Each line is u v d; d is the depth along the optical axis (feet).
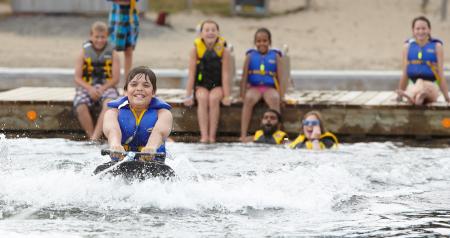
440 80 94.32
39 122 92.99
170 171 52.21
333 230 44.45
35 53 157.89
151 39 178.40
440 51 94.27
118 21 101.30
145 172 51.85
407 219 47.26
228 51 92.12
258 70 91.91
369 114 92.07
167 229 43.88
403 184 58.70
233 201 50.75
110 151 52.70
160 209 48.16
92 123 90.27
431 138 91.56
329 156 73.10
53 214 46.47
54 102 92.53
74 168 60.80
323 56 170.09
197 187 53.62
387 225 45.65
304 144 80.74
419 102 91.35
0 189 52.08
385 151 78.02
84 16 189.98
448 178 61.36
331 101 95.91
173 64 150.51
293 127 93.15
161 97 99.45
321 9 220.23
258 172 61.52
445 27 201.26
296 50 177.78
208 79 91.86
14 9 191.72
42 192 51.52
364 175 61.87
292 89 107.96
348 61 163.84
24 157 67.67
